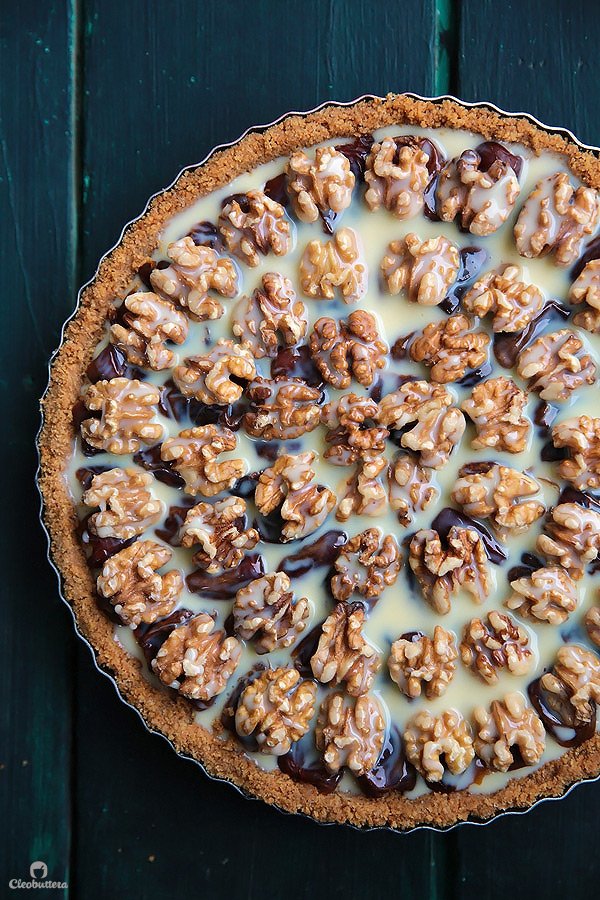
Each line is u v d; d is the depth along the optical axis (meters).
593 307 0.46
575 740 0.47
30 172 0.52
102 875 0.52
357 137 0.47
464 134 0.47
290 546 0.48
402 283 0.47
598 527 0.46
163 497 0.48
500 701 0.47
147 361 0.47
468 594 0.47
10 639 0.52
